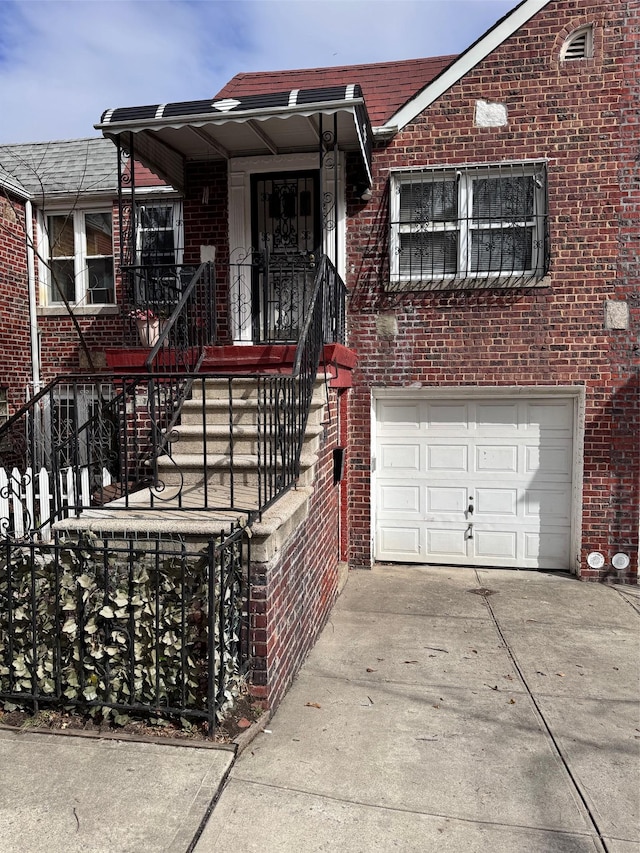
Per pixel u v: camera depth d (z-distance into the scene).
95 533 3.54
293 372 4.27
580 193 7.15
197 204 7.89
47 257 9.91
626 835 2.76
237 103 5.75
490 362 7.42
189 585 3.39
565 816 2.89
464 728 3.74
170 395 5.59
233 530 3.41
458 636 5.47
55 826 2.59
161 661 3.38
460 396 7.72
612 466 7.27
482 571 7.74
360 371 7.68
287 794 2.92
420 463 7.94
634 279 7.11
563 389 7.33
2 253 9.24
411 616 6.02
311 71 9.37
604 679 4.58
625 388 7.20
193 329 7.36
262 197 7.84
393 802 2.91
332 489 6.34
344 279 7.63
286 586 4.08
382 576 7.50
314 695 4.11
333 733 3.56
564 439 7.60
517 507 7.76
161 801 2.76
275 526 3.54
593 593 6.86
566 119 7.13
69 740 3.23
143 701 3.41
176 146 7.43
